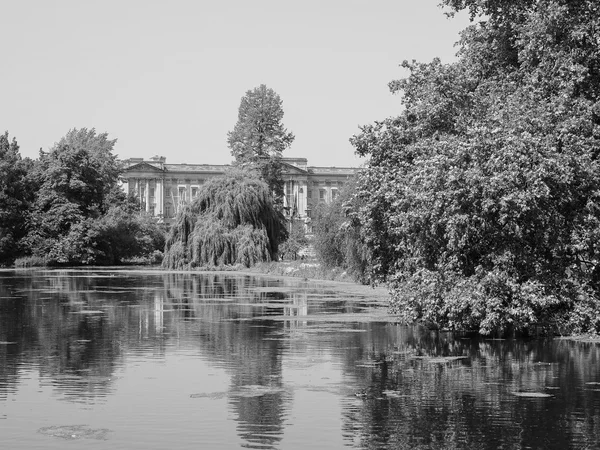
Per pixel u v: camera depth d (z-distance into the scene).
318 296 48.22
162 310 38.09
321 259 71.81
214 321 32.97
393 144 33.38
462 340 26.95
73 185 107.44
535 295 26.31
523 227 26.80
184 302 43.19
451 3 35.97
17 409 16.31
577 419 15.42
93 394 17.80
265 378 19.72
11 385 18.81
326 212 71.19
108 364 21.83
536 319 26.86
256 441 13.96
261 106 137.62
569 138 27.72
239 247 87.44
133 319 33.69
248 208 89.06
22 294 48.97
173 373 20.38
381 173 32.59
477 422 15.23
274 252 90.75
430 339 27.23
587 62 30.17
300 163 187.62
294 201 178.25
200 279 70.06
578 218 27.48
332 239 70.44
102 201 115.94
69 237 103.19
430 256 29.52
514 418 15.52
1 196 101.62
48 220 104.25
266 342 26.41
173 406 16.56
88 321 32.84
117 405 16.67
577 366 21.39
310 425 15.02
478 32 35.88
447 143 28.03
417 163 29.33
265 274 80.38
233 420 15.38
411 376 19.95
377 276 34.78
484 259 27.69
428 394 17.73
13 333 28.70
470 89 33.34
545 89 29.88
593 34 30.28
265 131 138.12
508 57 34.56
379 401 17.03
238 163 137.75
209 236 87.62
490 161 26.36
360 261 56.34
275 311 37.66
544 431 14.59
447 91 31.59
